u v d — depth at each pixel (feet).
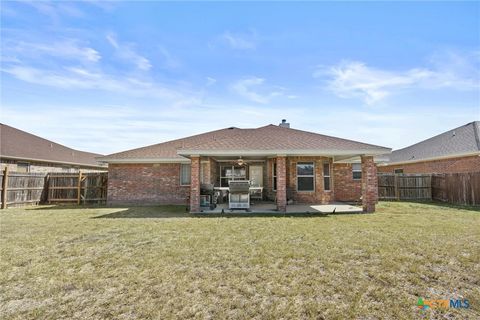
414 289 13.00
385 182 59.16
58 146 77.82
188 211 40.19
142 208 44.55
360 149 37.37
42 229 26.53
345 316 10.73
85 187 53.57
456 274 14.73
